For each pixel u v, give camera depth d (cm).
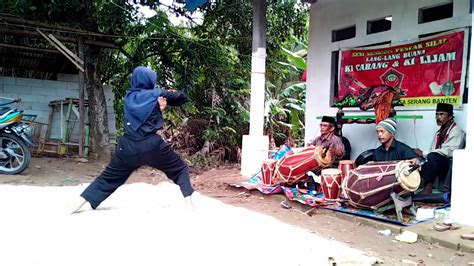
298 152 611
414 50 616
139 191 545
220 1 1013
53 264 272
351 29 729
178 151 1017
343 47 725
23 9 813
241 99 1088
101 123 884
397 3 642
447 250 402
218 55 1002
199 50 978
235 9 1013
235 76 1047
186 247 311
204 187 691
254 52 745
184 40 958
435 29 593
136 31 950
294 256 307
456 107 561
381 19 680
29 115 810
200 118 1059
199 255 297
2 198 465
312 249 327
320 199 560
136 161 405
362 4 695
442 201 502
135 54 966
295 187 620
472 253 391
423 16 618
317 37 782
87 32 830
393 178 470
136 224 362
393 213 498
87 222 366
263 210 546
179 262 284
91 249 300
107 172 412
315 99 784
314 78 787
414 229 445
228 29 1048
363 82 691
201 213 414
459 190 453
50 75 982
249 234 352
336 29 742
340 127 679
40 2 855
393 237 443
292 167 603
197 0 794
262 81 751
